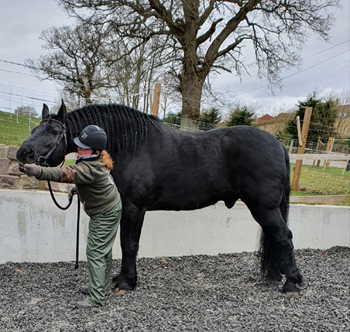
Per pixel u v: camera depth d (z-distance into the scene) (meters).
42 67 13.98
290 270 2.93
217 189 2.95
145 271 3.62
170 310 2.54
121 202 2.66
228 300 2.80
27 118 5.92
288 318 2.44
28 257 3.73
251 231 4.48
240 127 3.00
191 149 2.90
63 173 2.20
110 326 2.22
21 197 3.63
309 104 17.48
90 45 12.33
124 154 2.76
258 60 12.88
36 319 2.31
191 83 11.60
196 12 11.02
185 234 4.22
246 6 11.51
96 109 2.79
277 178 2.84
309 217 4.63
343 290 3.09
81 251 3.88
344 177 8.93
